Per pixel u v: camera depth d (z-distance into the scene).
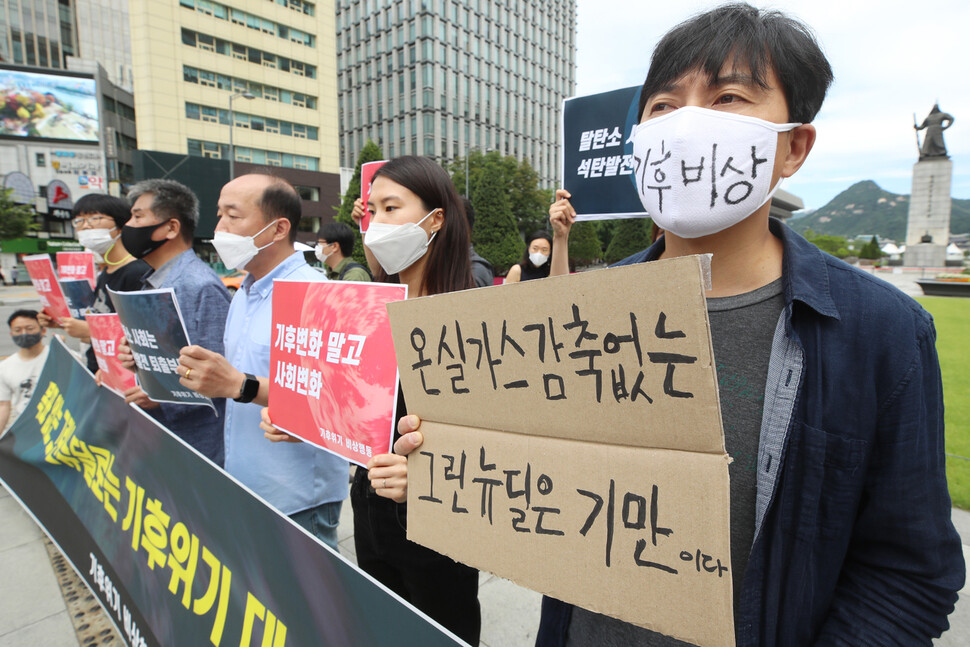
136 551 1.65
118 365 2.25
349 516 3.00
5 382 3.41
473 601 1.50
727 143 0.77
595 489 0.73
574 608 0.98
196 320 1.99
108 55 50.81
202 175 26.64
